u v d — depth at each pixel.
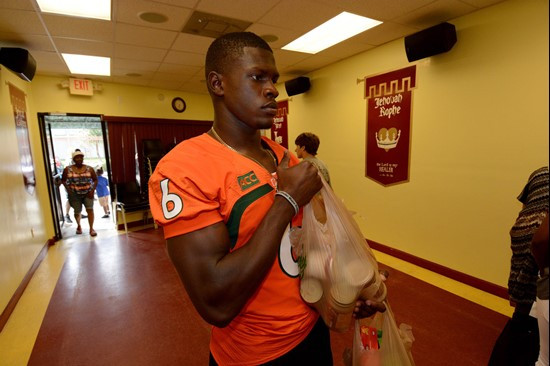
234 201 0.63
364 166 3.80
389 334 0.87
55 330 2.29
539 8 2.21
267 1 2.41
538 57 2.24
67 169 4.68
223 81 0.68
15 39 3.02
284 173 0.64
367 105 3.67
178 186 0.60
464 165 2.77
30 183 3.79
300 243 0.71
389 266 3.24
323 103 4.36
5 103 3.17
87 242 4.50
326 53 3.70
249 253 0.57
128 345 2.09
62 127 5.97
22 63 3.05
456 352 1.91
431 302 2.51
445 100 2.87
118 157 5.22
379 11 2.60
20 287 2.88
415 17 2.71
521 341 1.10
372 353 0.85
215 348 0.79
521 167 2.40
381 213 3.64
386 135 3.47
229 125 0.71
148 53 3.58
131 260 3.71
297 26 2.89
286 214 0.60
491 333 2.09
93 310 2.56
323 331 0.82
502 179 2.52
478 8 2.54
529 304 1.09
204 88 5.56
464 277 2.82
